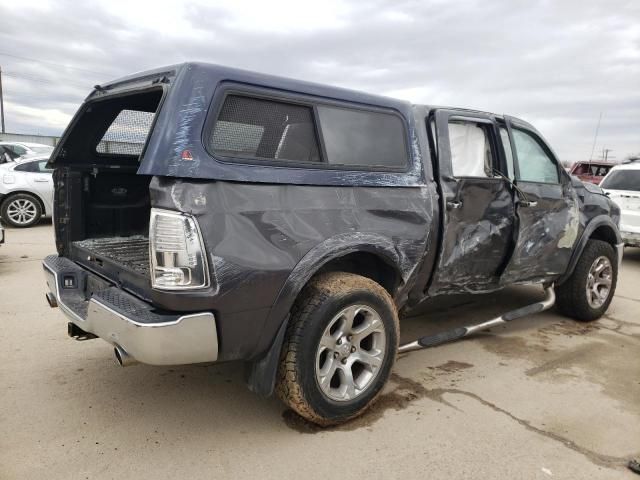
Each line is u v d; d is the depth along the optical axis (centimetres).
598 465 277
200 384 362
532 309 470
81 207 376
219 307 253
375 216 315
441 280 375
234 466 268
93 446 283
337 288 292
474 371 396
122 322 251
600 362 421
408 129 345
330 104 306
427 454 282
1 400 331
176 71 262
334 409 298
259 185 267
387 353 321
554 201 442
